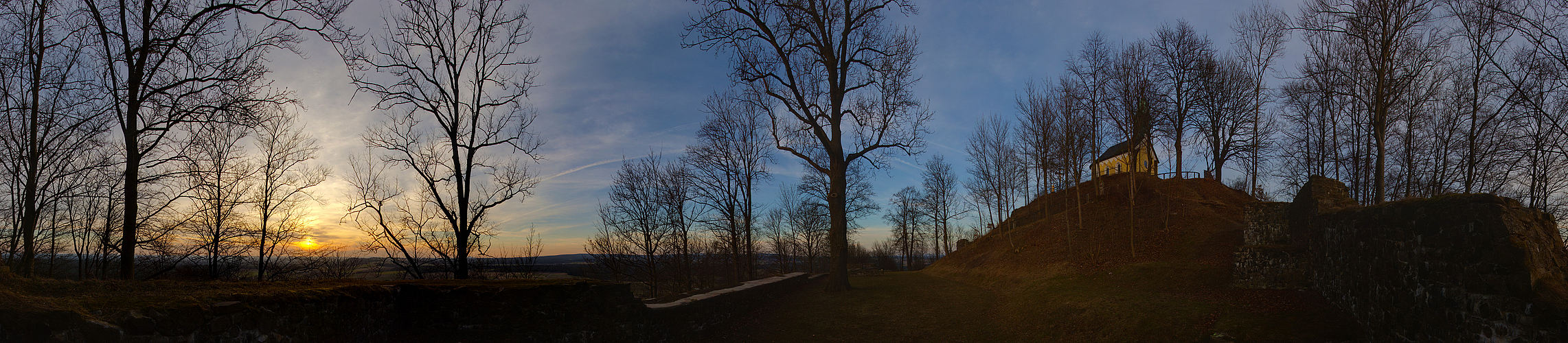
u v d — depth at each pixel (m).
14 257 17.50
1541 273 7.41
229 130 20.73
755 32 21.00
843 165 21.53
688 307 14.14
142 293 7.12
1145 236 26.67
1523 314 6.90
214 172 21.30
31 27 14.09
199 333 6.65
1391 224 9.68
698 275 39.16
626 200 34.81
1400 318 9.23
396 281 10.95
